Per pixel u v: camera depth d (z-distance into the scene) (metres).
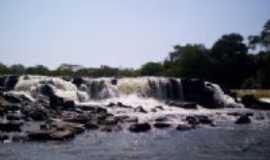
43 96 47.41
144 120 38.94
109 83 58.06
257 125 40.06
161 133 33.19
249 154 25.30
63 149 25.33
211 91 62.59
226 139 31.02
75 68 86.00
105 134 31.56
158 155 24.56
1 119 33.19
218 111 52.47
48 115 36.41
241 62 87.31
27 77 55.28
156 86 60.34
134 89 59.00
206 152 25.78
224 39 90.81
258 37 108.31
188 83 62.44
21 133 29.09
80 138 29.42
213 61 86.00
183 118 41.62
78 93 52.78
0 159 22.05
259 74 84.19
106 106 48.06
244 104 61.69
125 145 27.47
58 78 55.72
